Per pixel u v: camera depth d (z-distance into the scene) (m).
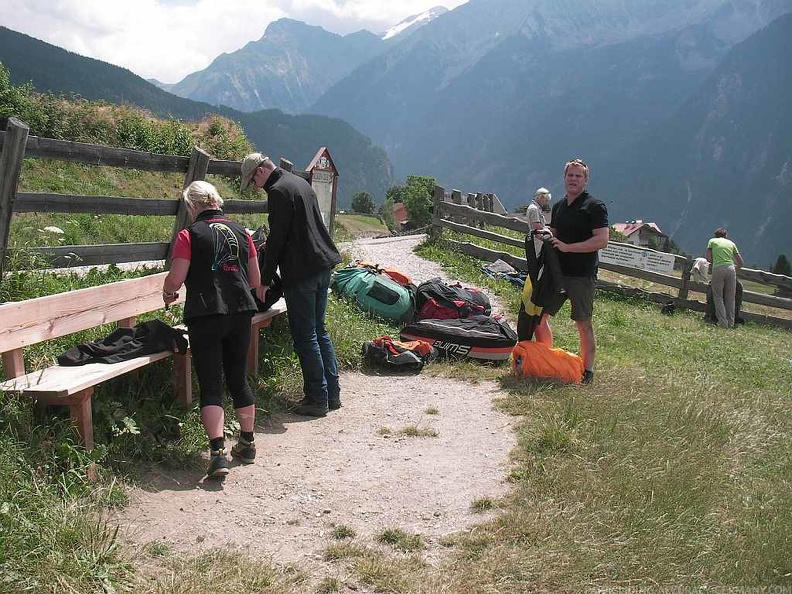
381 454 5.03
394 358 7.25
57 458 3.85
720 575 3.40
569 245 6.59
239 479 4.48
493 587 3.23
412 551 3.63
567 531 3.72
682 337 11.55
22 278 5.74
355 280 9.19
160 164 7.31
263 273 5.68
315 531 3.86
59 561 3.06
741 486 4.54
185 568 3.30
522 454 4.93
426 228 17.97
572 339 9.54
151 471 4.36
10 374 4.21
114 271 7.18
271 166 5.78
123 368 4.39
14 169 5.50
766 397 7.17
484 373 7.19
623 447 4.86
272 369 6.40
